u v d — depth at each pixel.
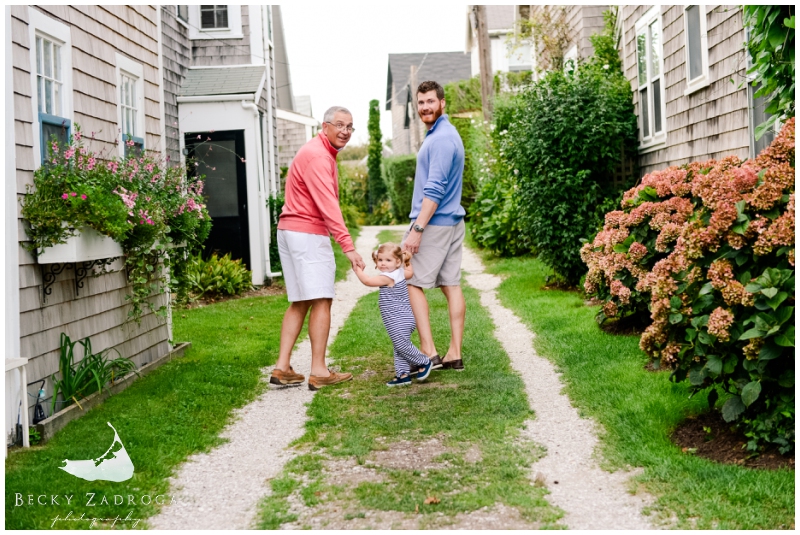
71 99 5.35
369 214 32.53
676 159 9.09
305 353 6.94
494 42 28.88
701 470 3.63
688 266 4.09
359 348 6.92
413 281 5.87
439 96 5.85
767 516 3.18
